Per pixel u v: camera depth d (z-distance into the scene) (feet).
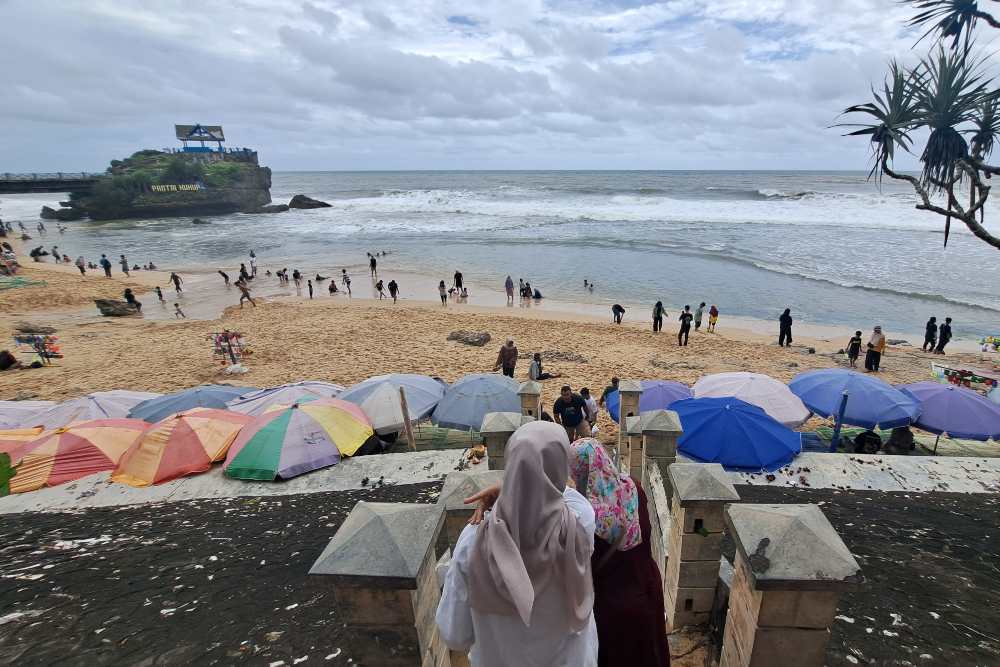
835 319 85.10
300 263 141.49
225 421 31.83
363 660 8.02
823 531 8.14
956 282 102.32
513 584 4.45
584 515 5.20
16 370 61.52
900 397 33.73
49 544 22.18
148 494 27.02
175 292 112.27
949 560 17.83
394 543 7.60
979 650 13.37
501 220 213.46
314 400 33.27
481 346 71.56
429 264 135.33
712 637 12.39
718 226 179.52
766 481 24.72
